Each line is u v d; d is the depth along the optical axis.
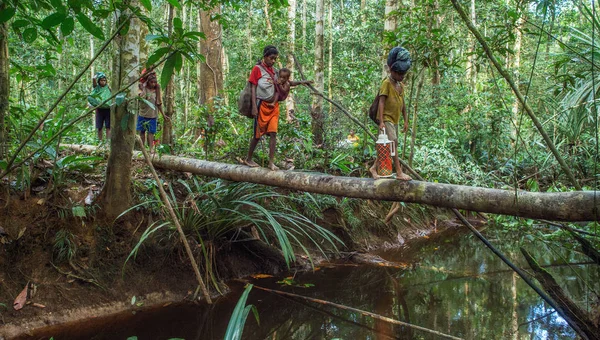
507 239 7.77
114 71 4.46
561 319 4.29
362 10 18.88
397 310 4.54
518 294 5.01
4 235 4.06
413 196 3.82
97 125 7.35
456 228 8.63
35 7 2.90
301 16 24.27
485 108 10.93
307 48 14.63
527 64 14.00
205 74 10.23
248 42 15.39
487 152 10.69
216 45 10.26
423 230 8.19
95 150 6.14
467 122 11.14
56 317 3.89
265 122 4.81
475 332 3.98
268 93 4.73
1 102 4.34
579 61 4.23
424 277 5.62
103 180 5.18
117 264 4.49
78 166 5.04
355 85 8.15
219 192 5.30
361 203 7.41
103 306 4.17
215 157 6.76
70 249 4.25
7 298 3.82
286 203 6.31
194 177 5.68
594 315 3.50
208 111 6.53
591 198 2.97
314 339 3.86
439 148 9.57
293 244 6.10
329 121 8.16
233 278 5.28
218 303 4.58
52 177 4.51
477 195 3.51
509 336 3.88
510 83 3.39
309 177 4.53
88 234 4.48
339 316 4.38
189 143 7.80
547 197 3.18
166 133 6.65
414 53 5.21
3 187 4.29
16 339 3.59
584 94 3.96
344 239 6.63
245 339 3.86
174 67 3.29
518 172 9.69
